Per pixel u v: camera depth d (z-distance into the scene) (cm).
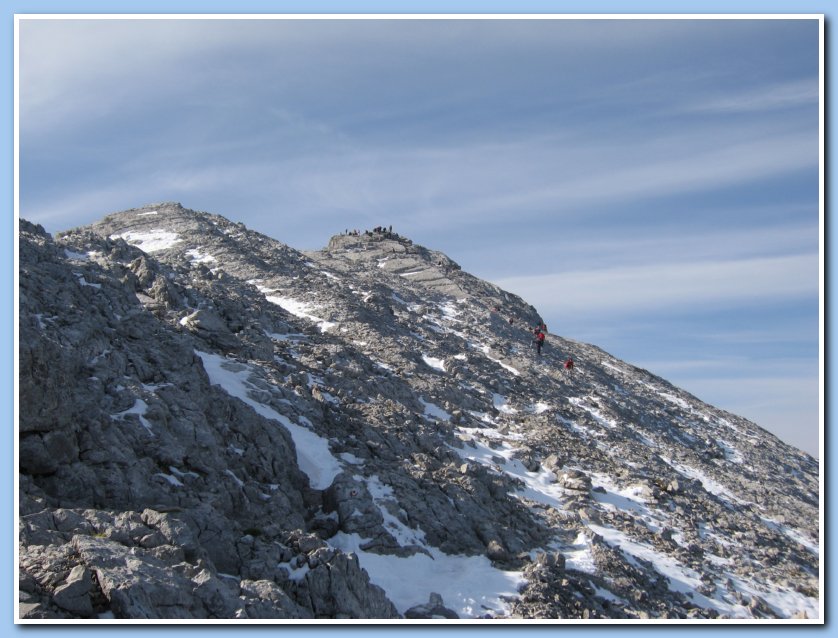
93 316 2709
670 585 2947
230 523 2169
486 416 4500
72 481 1989
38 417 1962
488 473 3366
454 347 5791
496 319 7600
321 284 6222
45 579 1600
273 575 2078
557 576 2650
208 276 4797
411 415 3741
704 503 4069
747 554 3562
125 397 2359
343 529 2570
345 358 4200
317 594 2072
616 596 2705
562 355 7506
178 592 1669
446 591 2430
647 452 4806
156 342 2800
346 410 3494
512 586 2534
